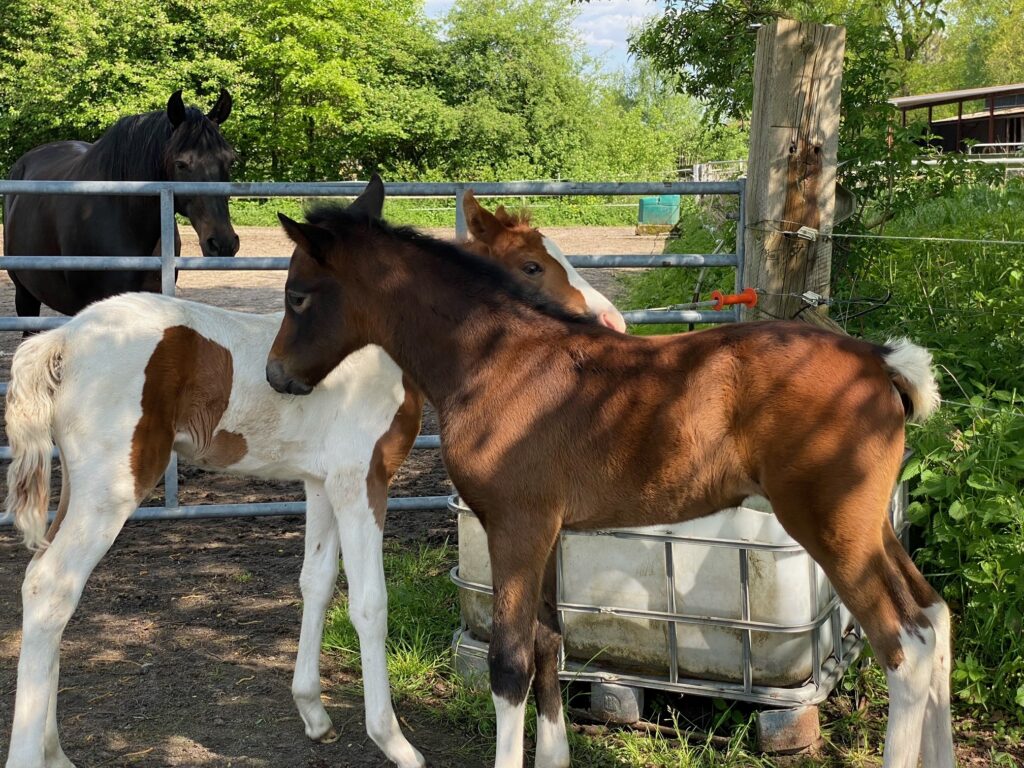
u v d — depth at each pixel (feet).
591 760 10.09
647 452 8.84
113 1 80.59
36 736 8.88
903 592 8.48
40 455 9.25
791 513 8.52
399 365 9.91
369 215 9.95
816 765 9.87
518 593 9.10
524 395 9.25
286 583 14.57
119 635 12.83
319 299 9.80
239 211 77.36
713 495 8.87
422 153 98.32
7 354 28.50
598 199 88.63
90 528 9.23
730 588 10.13
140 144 18.95
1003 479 11.43
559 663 10.82
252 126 86.63
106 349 9.36
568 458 9.05
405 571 14.49
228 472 10.49
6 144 85.71
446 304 9.62
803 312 14.29
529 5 99.30
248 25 85.92
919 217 24.03
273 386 9.77
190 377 9.77
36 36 82.23
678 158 117.91
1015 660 10.31
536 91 100.01
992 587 10.89
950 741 8.83
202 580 14.67
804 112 14.06
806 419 8.34
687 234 35.04
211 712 10.98
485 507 9.32
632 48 30.30
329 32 86.84
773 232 14.28
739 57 25.85
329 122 90.27
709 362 8.73
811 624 9.96
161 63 82.79
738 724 10.57
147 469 9.48
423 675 11.68
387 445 10.09
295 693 10.30
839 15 23.80
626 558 10.50
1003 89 85.97
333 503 10.05
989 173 16.90
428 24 100.89
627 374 9.03
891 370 8.68
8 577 14.53
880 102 16.70
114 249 19.15
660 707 11.16
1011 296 16.28
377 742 9.74
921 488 11.64
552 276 12.89
